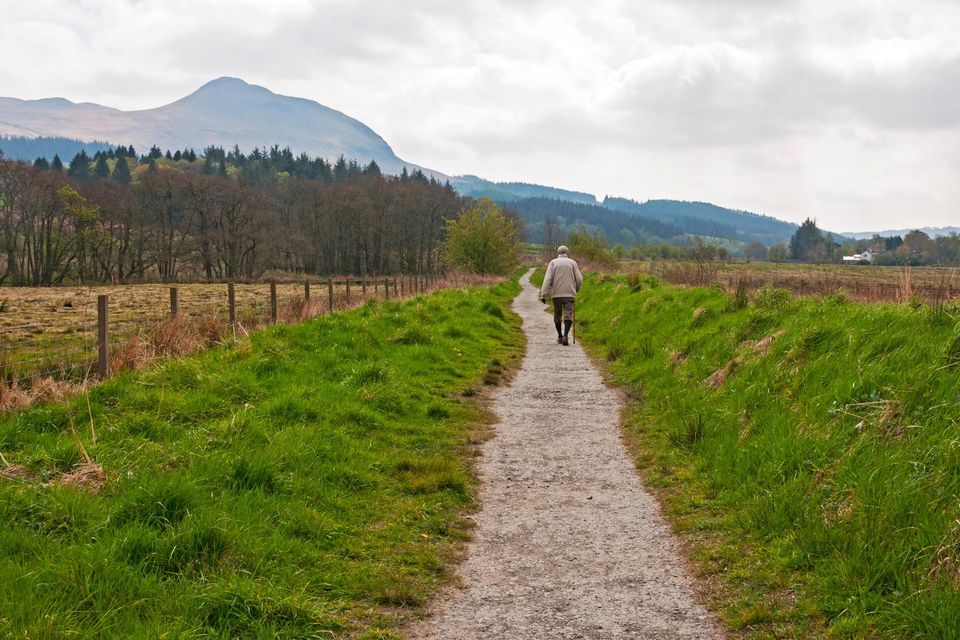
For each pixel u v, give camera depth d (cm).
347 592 434
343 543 503
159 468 550
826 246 13162
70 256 7919
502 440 824
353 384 942
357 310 1600
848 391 618
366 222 10894
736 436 687
